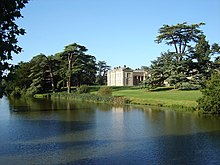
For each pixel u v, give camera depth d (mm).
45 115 38312
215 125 28844
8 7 7023
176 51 68125
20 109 46594
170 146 20281
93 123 30969
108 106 50812
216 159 17062
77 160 16984
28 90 87312
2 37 7215
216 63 67250
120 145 20641
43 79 87938
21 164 16266
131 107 48156
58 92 84625
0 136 23938
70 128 27734
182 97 53000
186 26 64438
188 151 18891
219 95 36500
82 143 21297
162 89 71125
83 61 81375
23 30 7398
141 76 123688
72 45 78750
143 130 26547
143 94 64125
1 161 16859
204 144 20781
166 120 32688
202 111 37875
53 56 88938
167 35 66062
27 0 7363
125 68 122438
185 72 66000
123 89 82250
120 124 30141
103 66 168125
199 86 63094
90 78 88500
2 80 7344
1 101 65500
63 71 81938
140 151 18984
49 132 25625
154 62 69688
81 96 67125
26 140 22344
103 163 16359
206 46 70188
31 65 90438
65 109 46250
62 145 20641
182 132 25391
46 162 16594
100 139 22672
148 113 39438
